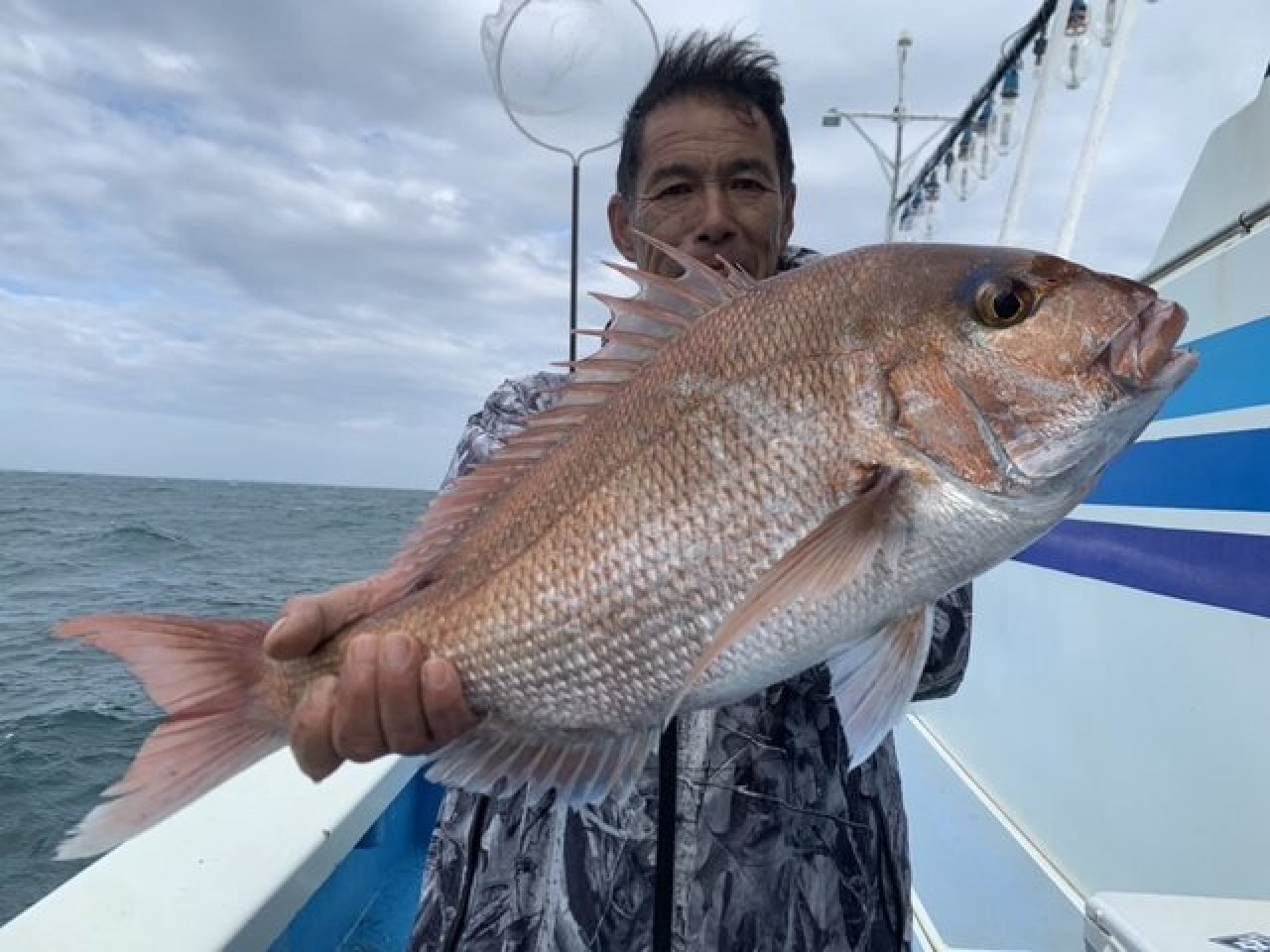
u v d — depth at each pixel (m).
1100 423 1.45
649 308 1.69
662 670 1.52
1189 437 2.70
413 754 1.56
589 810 1.71
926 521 1.46
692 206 2.03
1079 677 3.32
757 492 1.49
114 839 1.53
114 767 8.45
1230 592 2.47
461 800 1.85
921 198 6.38
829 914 1.64
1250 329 2.45
